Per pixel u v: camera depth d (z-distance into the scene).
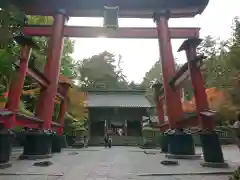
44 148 10.37
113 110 32.81
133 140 30.09
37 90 19.25
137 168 7.09
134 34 16.38
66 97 16.56
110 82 55.72
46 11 13.64
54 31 13.27
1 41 4.76
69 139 24.44
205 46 35.72
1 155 7.01
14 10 5.05
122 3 12.98
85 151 15.55
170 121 11.55
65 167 7.29
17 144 17.98
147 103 32.41
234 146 21.00
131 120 32.84
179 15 15.02
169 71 12.69
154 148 20.27
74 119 24.91
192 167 7.27
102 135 33.19
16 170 6.48
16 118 8.07
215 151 7.64
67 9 13.54
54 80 12.34
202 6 13.04
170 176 5.81
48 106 11.67
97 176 5.75
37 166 7.38
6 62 6.82
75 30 16.14
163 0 13.00
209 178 5.53
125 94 36.16
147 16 15.09
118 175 5.89
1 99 11.78
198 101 8.57
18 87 8.17
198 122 8.55
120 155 12.24
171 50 13.30
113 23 11.87
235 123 4.36
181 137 10.55
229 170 6.61
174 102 11.81
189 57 9.19
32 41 8.59
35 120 10.10
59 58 12.98
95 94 36.00
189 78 9.81
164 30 13.62
